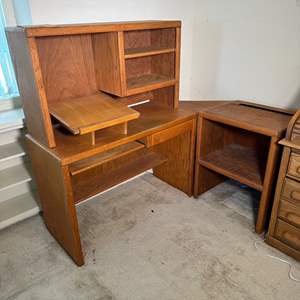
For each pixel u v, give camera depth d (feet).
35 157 5.14
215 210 6.69
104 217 6.50
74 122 4.45
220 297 4.59
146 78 6.15
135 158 6.89
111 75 5.24
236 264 5.20
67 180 4.45
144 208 6.80
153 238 5.86
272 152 5.14
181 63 7.52
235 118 5.71
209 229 6.08
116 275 5.03
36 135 4.87
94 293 4.71
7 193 6.66
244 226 6.15
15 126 5.53
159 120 5.75
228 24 6.64
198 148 6.58
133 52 5.30
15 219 6.25
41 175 5.22
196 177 6.90
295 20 5.59
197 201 7.04
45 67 4.97
